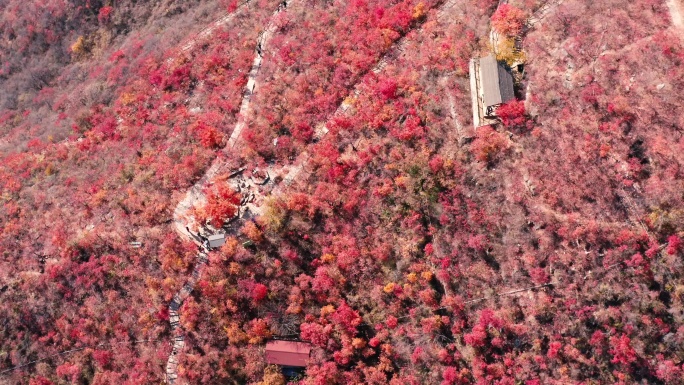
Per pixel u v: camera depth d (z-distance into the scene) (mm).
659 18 62438
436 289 63188
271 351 64812
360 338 63156
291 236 69875
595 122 60438
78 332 73625
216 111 85188
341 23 83625
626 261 55719
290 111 79812
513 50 66250
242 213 74062
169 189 79188
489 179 63688
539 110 63438
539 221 60125
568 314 56844
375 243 66375
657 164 56875
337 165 71375
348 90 78438
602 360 55156
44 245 81250
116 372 70438
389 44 78750
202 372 66625
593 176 59000
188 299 69875
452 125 68312
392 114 71812
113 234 77500
